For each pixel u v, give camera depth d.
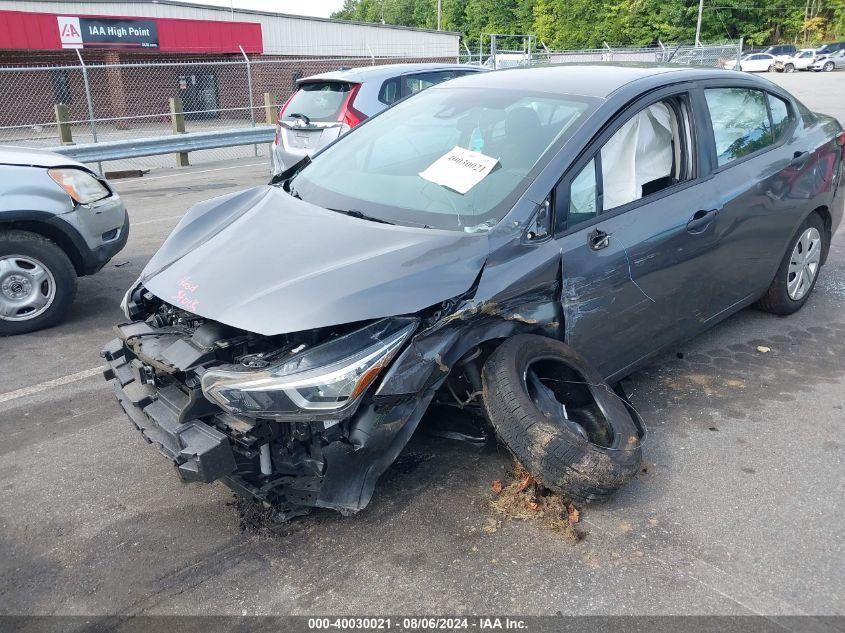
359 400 2.52
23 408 3.99
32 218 4.97
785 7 52.09
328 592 2.55
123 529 2.92
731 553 2.73
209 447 2.50
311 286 2.68
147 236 7.86
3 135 18.17
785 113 4.65
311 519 2.93
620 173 3.39
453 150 3.48
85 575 2.66
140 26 25.80
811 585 2.57
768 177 4.18
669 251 3.51
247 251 3.02
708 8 51.25
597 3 53.66
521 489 3.05
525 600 2.50
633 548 2.76
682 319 3.81
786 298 4.86
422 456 3.34
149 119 19.45
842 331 4.81
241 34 27.83
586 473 2.75
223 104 27.97
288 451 2.66
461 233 2.95
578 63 4.18
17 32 23.69
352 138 4.06
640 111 3.49
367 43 31.03
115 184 11.73
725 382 4.12
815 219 4.86
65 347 4.88
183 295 2.83
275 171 9.48
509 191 3.10
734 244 4.00
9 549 2.82
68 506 3.08
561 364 3.09
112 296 5.92
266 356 2.59
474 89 3.94
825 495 3.09
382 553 2.73
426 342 2.67
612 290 3.27
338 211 3.33
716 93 4.01
